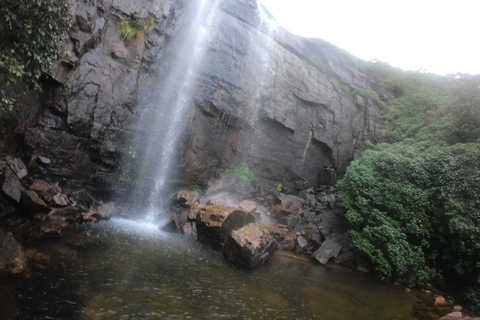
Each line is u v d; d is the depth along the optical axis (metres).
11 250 5.59
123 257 7.33
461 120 14.12
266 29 18.78
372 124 22.19
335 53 24.75
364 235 10.83
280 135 18.09
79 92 9.88
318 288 8.30
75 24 9.59
